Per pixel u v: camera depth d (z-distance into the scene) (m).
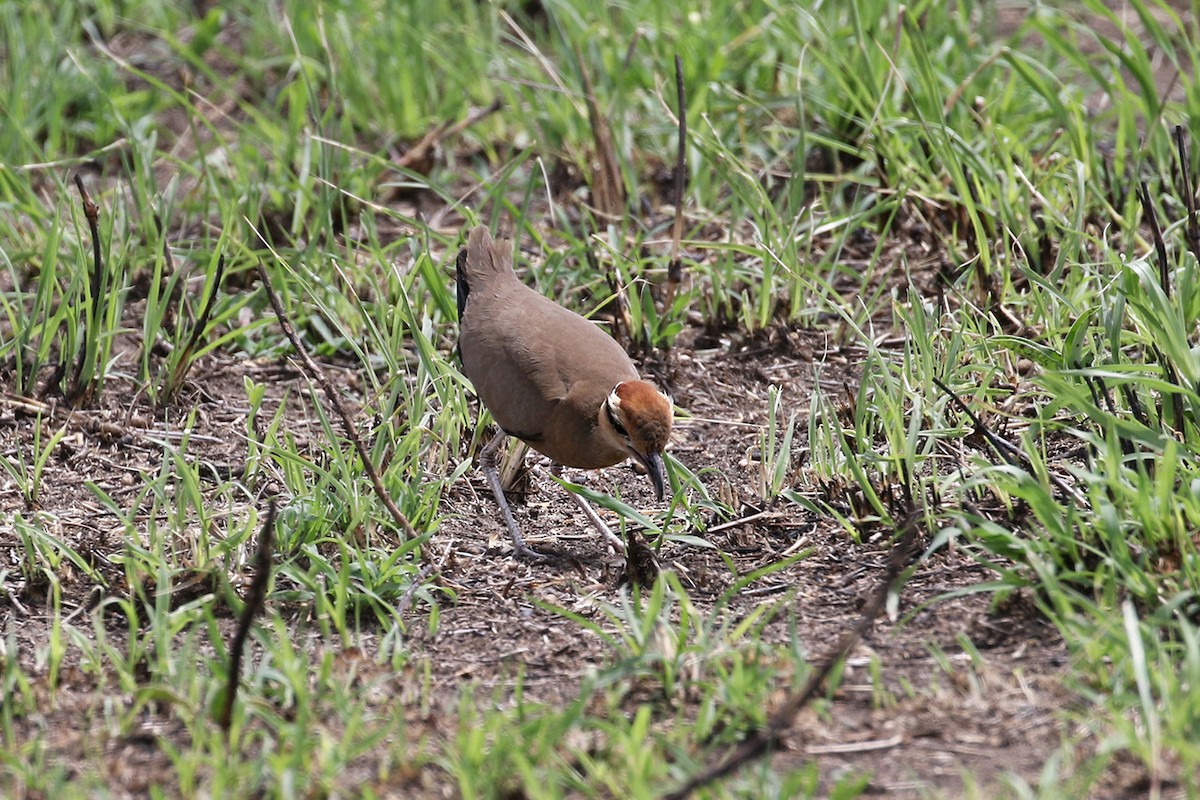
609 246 12.79
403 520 9.70
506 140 16.30
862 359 12.59
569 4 16.66
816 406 10.77
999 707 7.83
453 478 10.92
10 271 12.67
